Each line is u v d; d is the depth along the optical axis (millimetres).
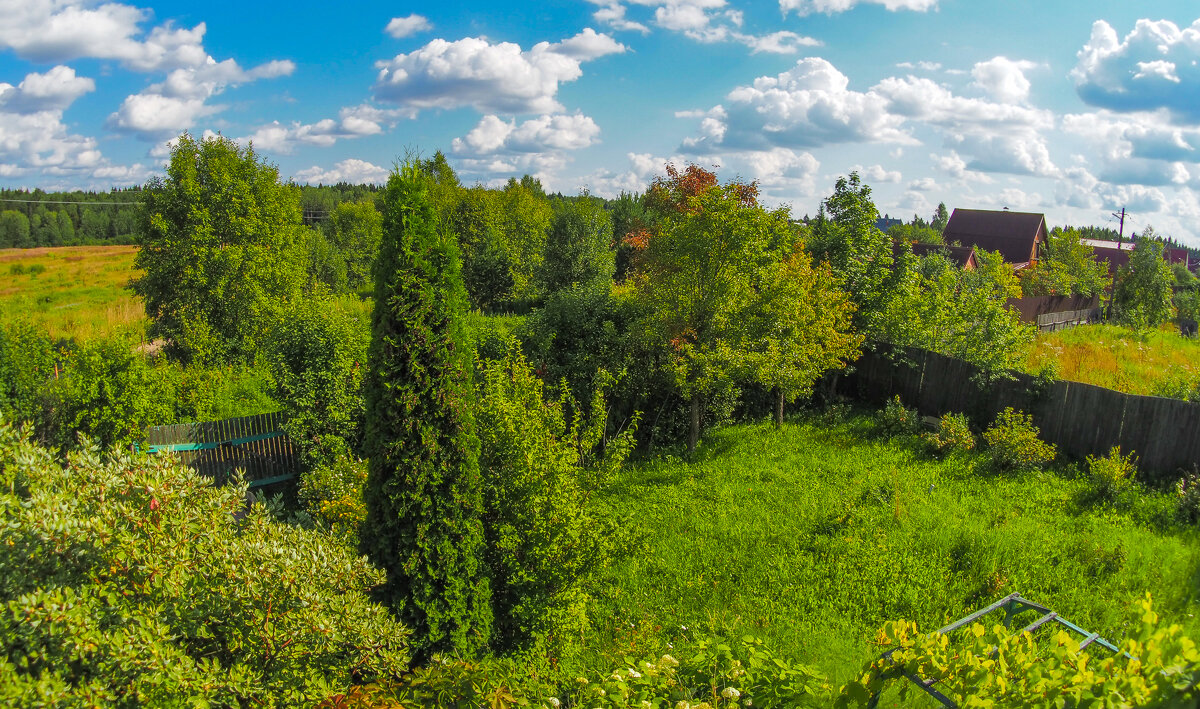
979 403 13945
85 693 3785
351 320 14820
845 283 17188
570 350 17547
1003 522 9820
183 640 4684
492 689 5188
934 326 16297
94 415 14367
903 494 11086
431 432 6898
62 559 4441
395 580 7008
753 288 15383
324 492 11406
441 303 7023
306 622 4809
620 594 9211
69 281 62094
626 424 16953
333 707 4859
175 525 4777
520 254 45906
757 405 17047
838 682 6551
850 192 17625
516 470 7746
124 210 111312
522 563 7703
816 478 12422
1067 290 34531
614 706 4949
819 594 8711
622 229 52188
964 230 54719
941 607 8070
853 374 17375
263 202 30156
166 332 28438
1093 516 9711
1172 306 29141
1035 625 4703
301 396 13266
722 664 5137
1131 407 11156
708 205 14539
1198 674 2693
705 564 9742
